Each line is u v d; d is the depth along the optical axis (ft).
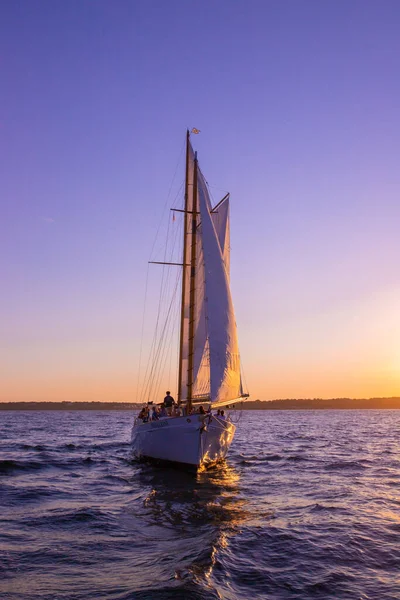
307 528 52.16
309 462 116.88
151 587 34.09
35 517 55.88
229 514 59.16
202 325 93.35
